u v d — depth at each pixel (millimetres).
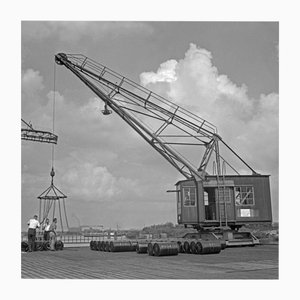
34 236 21984
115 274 12672
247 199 25719
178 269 13594
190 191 25188
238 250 22078
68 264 15266
